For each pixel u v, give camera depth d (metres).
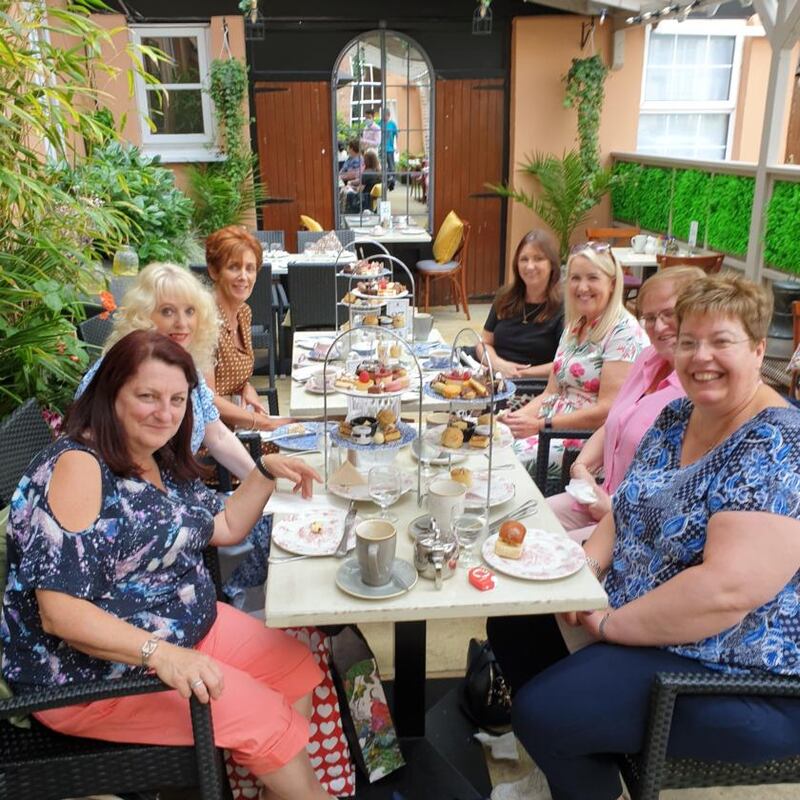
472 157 7.32
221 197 6.75
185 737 1.34
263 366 4.89
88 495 1.33
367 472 1.85
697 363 1.39
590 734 1.36
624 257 5.43
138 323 2.11
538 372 3.13
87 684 1.26
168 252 4.88
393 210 7.47
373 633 2.41
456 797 1.72
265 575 2.02
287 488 1.82
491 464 1.81
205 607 1.52
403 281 7.38
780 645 1.32
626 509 1.58
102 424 1.38
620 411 2.09
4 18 1.98
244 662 1.55
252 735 1.36
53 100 2.57
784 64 4.90
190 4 6.67
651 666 1.38
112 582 1.40
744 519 1.29
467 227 6.72
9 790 1.32
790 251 4.95
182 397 1.43
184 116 6.96
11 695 1.33
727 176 5.62
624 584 1.55
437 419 2.19
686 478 1.43
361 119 7.20
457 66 7.09
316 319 4.94
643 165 6.91
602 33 7.07
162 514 1.43
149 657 1.27
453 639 2.35
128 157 5.14
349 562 1.47
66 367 2.39
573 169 6.90
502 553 1.47
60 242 2.33
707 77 7.66
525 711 1.40
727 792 1.78
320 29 6.86
